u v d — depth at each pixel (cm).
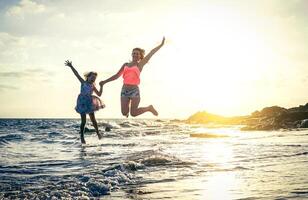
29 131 2706
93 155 1023
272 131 2548
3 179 627
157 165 798
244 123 5647
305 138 1686
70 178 632
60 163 849
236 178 630
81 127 1398
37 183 588
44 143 1533
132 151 1139
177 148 1230
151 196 497
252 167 763
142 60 743
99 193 516
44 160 910
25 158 957
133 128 3372
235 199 468
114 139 1794
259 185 561
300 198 467
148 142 1549
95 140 1716
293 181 593
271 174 667
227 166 781
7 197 477
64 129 3036
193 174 682
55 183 582
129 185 578
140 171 720
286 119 3338
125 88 738
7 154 1063
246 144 1362
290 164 805
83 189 532
